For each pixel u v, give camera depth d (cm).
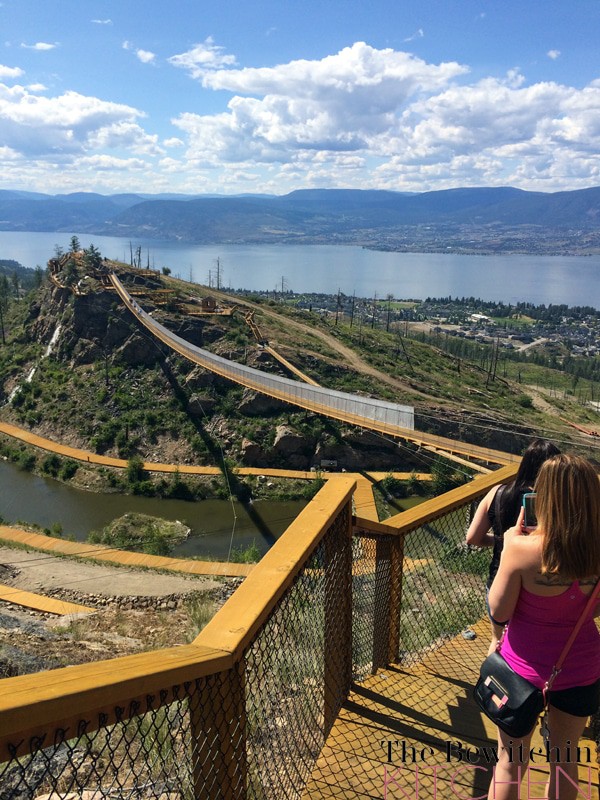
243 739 244
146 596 1731
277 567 277
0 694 157
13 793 320
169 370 6631
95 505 4812
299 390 5412
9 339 8419
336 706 381
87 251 9438
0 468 5597
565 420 7038
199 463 5444
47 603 1673
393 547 445
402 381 7031
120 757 407
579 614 262
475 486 496
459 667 459
